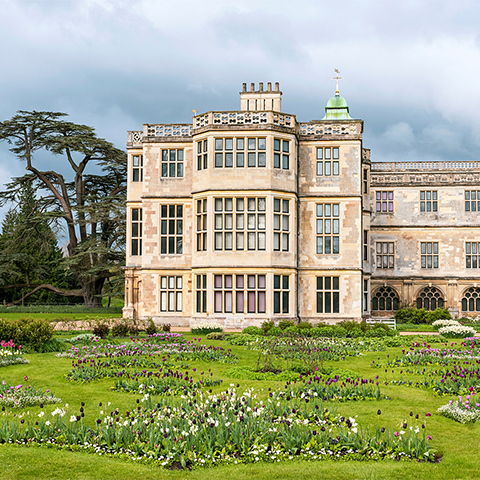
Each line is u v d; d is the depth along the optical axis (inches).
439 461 353.7
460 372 600.4
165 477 323.9
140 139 1424.7
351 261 1238.9
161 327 1126.4
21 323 795.4
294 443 363.9
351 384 553.6
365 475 325.7
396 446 364.5
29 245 2374.5
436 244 1803.6
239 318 1155.3
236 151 1186.6
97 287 2164.1
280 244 1189.7
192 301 1213.1
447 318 1441.9
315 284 1238.9
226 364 690.8
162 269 1307.8
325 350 795.4
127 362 673.0
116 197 2031.3
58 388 541.6
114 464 340.2
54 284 2415.1
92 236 2044.8
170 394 509.7
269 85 1448.1
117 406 468.8
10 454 349.1
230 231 1177.4
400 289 1797.5
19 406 464.1
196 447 354.6
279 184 1190.9
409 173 1817.2
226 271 1167.6
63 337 987.3
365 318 1317.7
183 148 1320.1
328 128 1272.1
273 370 637.3
